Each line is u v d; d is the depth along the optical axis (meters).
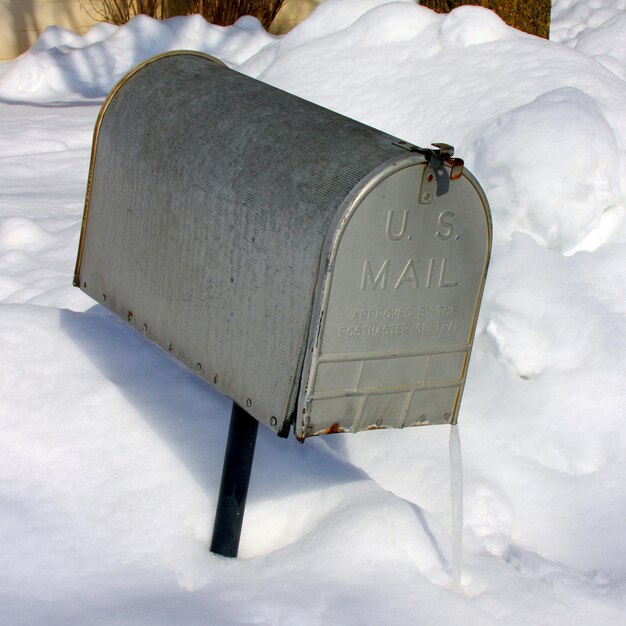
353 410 2.09
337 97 4.61
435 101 4.34
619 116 4.12
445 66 4.57
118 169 2.55
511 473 2.94
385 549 2.29
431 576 2.26
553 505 2.84
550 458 3.02
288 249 2.01
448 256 2.09
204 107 2.39
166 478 2.56
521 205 3.61
